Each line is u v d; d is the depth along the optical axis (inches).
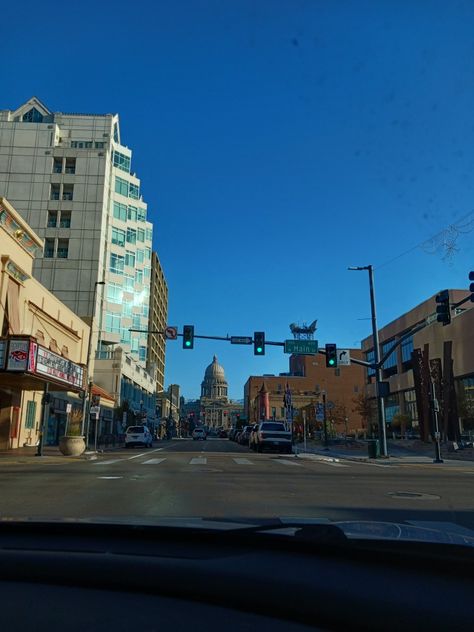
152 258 4552.2
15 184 2790.4
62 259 2709.2
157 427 4288.9
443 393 1578.5
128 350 3029.0
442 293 856.9
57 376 1091.9
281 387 4318.4
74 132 3058.6
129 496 417.7
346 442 1861.5
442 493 465.4
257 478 572.1
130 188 3149.6
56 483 511.2
